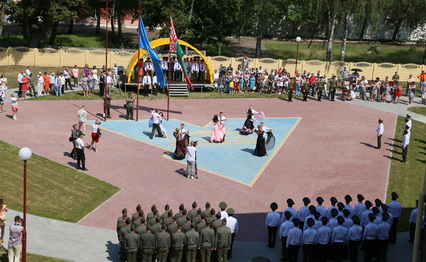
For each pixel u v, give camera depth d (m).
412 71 53.16
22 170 26.27
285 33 76.19
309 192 25.94
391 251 20.17
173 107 40.31
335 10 56.09
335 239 18.47
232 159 30.00
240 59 52.22
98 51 51.47
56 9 51.91
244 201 24.62
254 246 20.31
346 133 35.34
